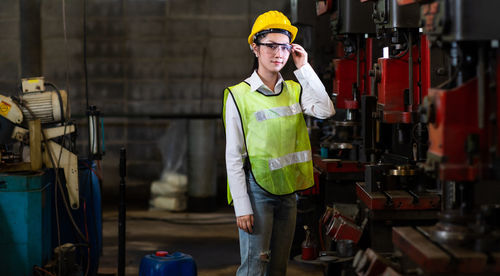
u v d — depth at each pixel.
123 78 6.71
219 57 6.73
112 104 6.73
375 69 3.26
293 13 4.86
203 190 6.12
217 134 6.81
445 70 2.55
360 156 4.41
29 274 3.15
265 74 2.50
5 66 6.55
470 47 2.02
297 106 2.59
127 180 6.74
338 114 4.83
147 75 6.73
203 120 6.09
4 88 6.56
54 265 3.24
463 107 1.95
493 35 1.90
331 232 3.15
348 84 4.16
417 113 3.09
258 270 2.49
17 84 6.55
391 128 3.85
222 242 4.92
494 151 1.95
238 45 6.72
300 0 4.78
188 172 6.16
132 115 6.61
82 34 6.64
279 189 2.48
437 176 2.06
